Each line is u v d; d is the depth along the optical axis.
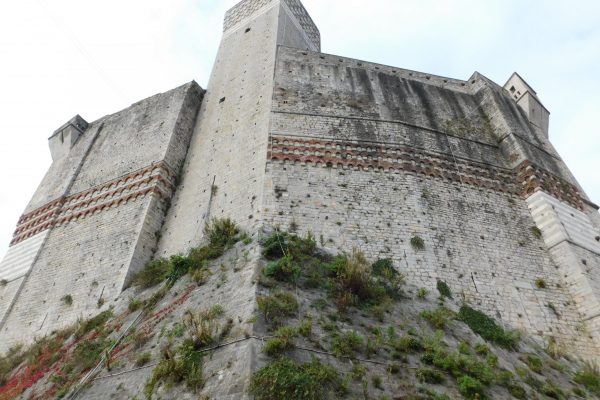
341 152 22.47
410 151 23.16
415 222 20.05
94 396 13.12
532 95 28.80
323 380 10.61
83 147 32.22
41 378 16.72
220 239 19.17
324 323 13.34
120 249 22.58
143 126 30.38
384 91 26.97
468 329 15.94
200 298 15.65
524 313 17.88
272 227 18.66
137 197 25.03
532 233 21.33
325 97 25.59
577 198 23.66
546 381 14.30
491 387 12.29
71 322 20.50
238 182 22.41
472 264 19.09
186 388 11.16
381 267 17.78
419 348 13.30
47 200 29.27
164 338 14.15
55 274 23.84
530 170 23.30
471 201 21.84
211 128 28.19
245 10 36.91
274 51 29.70
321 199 20.23
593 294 18.33
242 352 11.38
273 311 13.02
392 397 10.90
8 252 27.70
